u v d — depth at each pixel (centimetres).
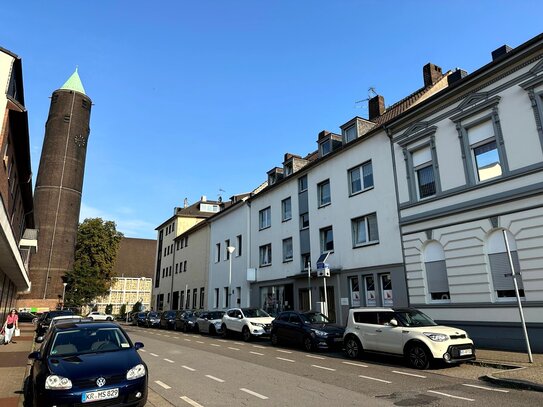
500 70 1332
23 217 2641
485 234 1330
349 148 2041
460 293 1382
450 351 1003
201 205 5394
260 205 2928
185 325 2828
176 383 912
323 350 1454
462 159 1438
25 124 1527
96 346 751
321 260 1894
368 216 1888
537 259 1174
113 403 622
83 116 6519
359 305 1859
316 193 2275
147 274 9062
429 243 1544
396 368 1046
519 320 1202
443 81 2073
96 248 6009
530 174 1223
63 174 6106
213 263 3625
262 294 2741
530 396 733
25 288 3859
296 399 742
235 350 1538
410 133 1677
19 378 984
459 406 673
